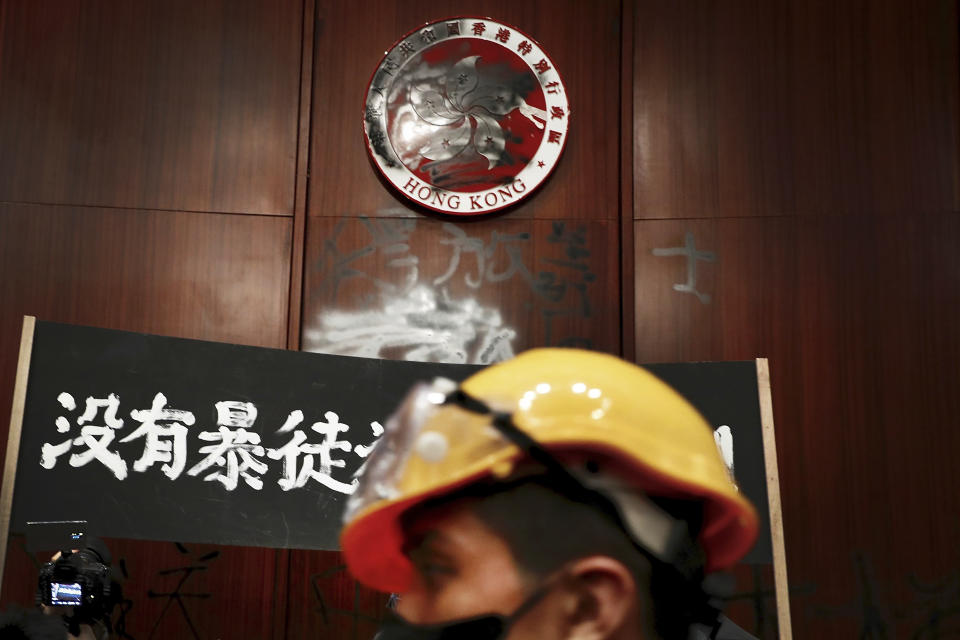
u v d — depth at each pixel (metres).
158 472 2.62
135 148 3.66
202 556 3.38
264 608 3.38
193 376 2.73
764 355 3.56
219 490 2.68
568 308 3.63
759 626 3.29
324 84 3.74
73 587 2.40
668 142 3.72
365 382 2.91
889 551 3.40
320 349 3.58
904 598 3.37
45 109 3.65
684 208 3.68
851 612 3.37
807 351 3.55
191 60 3.73
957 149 3.64
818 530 3.42
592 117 3.75
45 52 3.68
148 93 3.70
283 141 3.70
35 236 3.56
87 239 3.58
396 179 3.65
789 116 3.71
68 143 3.63
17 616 1.58
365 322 3.60
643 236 3.66
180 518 2.61
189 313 3.57
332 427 2.85
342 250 3.64
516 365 0.37
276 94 3.72
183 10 3.76
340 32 3.77
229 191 3.66
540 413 0.35
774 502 2.76
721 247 3.64
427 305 3.62
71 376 2.55
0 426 3.41
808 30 3.75
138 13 3.74
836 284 3.60
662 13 3.80
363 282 3.63
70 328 2.57
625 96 3.74
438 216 3.67
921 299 3.56
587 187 3.71
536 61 3.74
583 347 3.61
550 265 3.66
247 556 3.40
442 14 3.79
